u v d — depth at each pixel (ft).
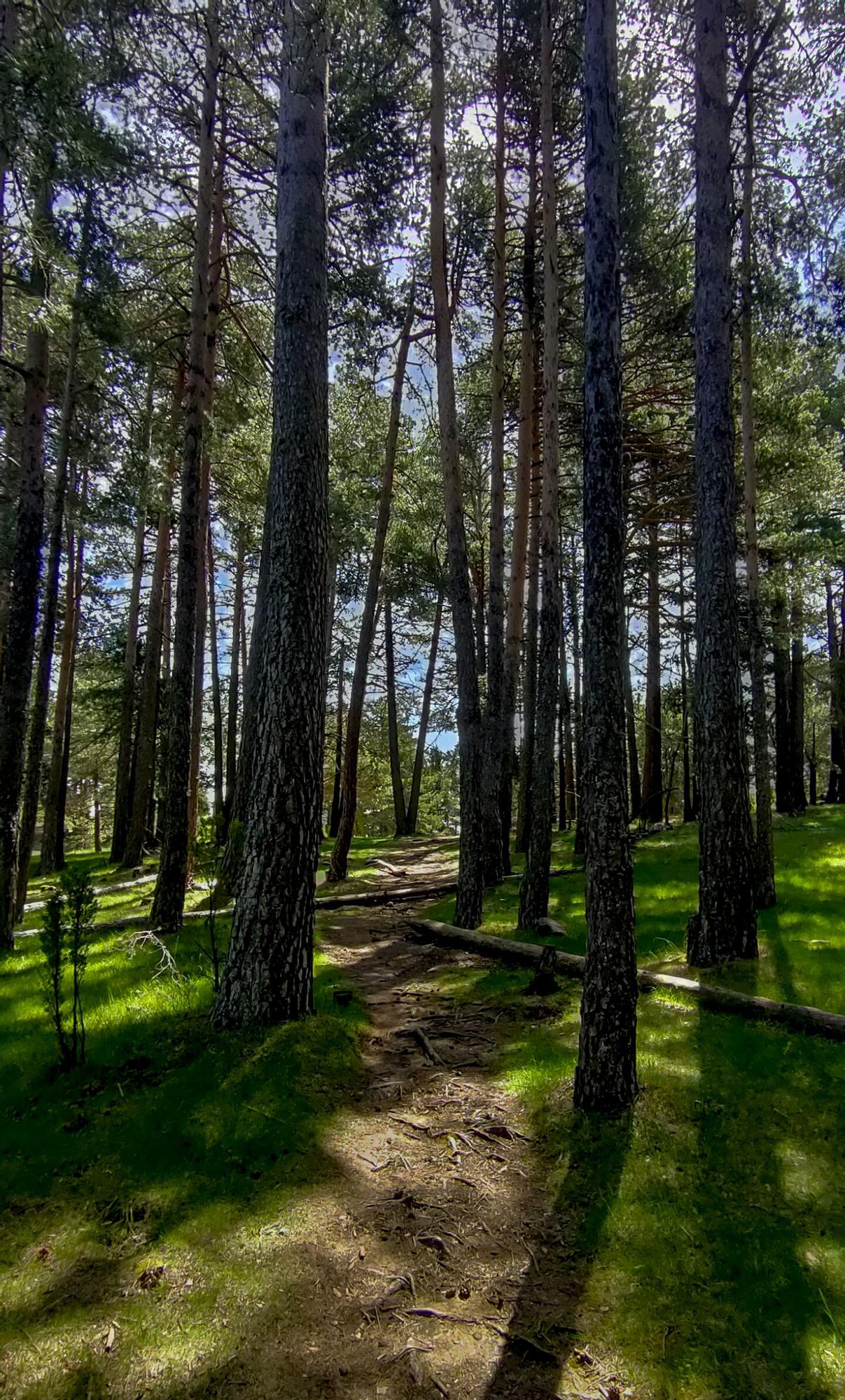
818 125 26.23
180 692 27.68
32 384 27.94
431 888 37.63
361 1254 9.67
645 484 38.17
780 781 62.34
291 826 16.28
